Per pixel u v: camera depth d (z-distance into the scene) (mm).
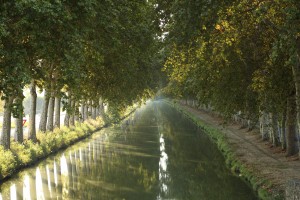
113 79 27047
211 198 20781
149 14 19844
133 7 20891
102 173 28156
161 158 34062
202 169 28859
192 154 35781
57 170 29078
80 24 15188
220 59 20484
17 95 12266
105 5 16812
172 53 21234
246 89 22812
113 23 17594
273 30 17094
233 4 15836
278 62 19281
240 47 20266
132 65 26531
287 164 23750
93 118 65250
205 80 24344
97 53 18594
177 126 62969
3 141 28094
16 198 21156
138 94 43375
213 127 50062
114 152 37688
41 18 12344
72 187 23922
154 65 45188
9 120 28406
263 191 18906
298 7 12766
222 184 23609
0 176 24562
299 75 17297
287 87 20875
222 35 17828
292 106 21938
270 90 20875
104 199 21031
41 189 23281
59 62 14984
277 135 29891
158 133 53750
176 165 30766
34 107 34250
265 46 19438
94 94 27531
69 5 14156
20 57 11766
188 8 15484
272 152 28328
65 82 14094
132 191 23031
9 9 11617
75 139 44469
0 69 11711
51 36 13766
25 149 30328
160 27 19594
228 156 30094
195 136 49281
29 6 11328
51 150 35750
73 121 50000
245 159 26828
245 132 42000
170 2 18422
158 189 23297
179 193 22281
